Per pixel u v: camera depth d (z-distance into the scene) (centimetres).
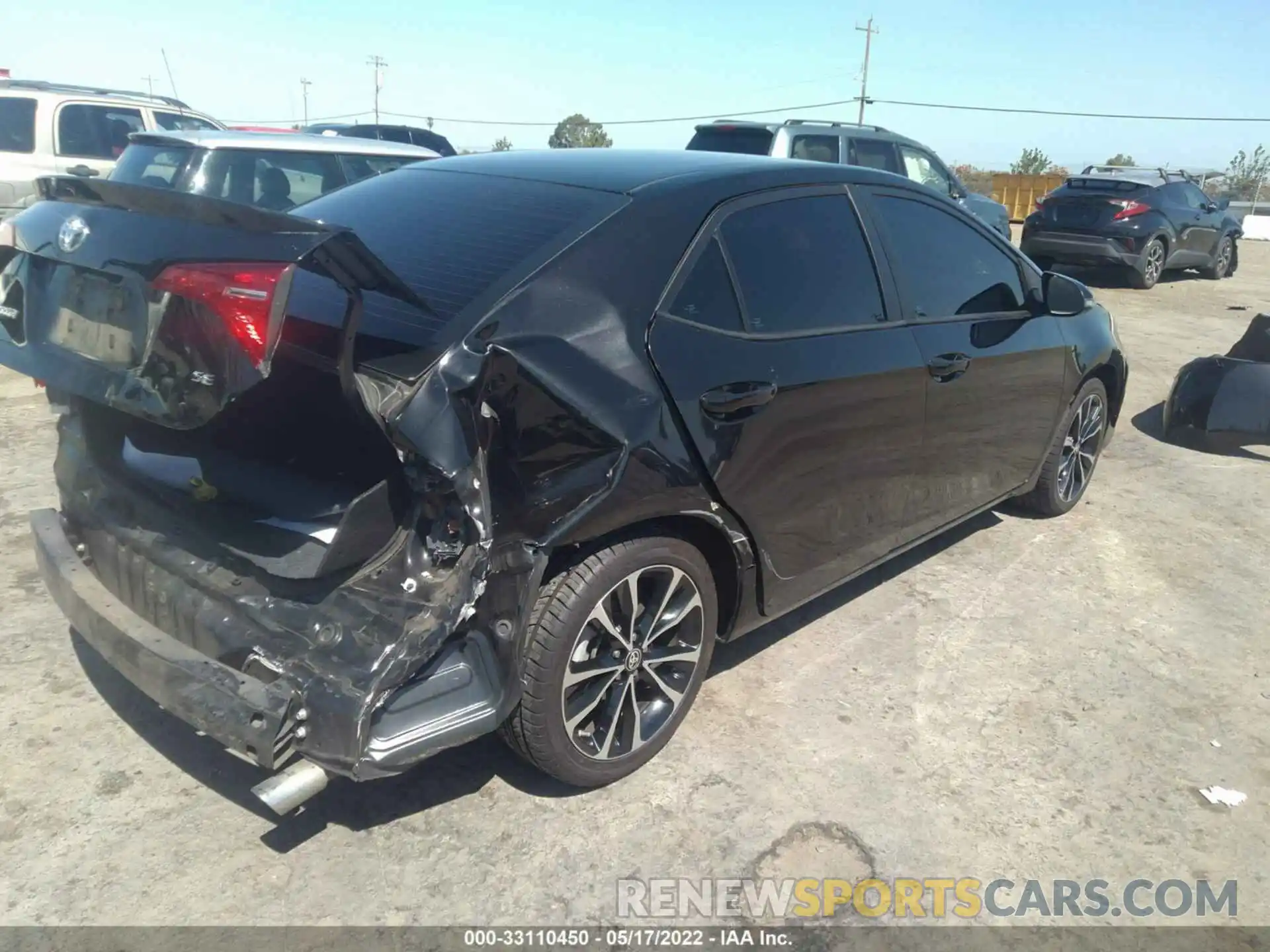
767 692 349
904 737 329
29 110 1006
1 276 270
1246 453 660
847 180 360
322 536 239
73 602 278
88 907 243
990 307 416
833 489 338
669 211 297
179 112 1135
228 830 271
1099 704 355
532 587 247
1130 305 1272
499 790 292
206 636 254
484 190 320
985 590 439
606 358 266
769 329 311
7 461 527
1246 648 401
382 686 228
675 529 291
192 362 214
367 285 224
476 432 232
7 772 287
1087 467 529
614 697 289
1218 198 1722
